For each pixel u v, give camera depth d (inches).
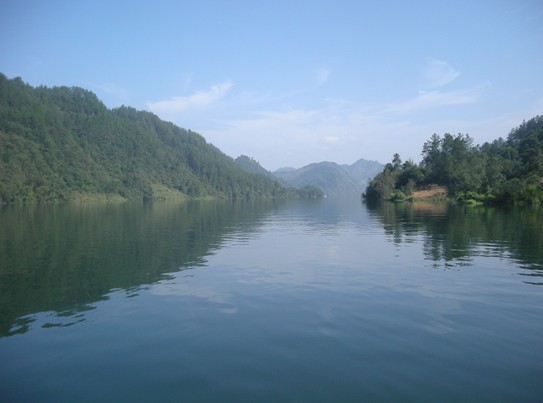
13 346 383.6
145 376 320.5
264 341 384.2
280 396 286.7
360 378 310.0
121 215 2421.3
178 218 2162.9
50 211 2913.4
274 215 2497.5
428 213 2335.1
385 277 643.5
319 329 413.4
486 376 310.3
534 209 2522.1
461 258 800.3
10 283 620.4
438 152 5462.6
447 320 434.9
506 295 529.7
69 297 542.0
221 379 312.7
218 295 548.7
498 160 4763.8
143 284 613.3
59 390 303.6
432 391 290.4
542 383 299.6
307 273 684.1
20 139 5615.2
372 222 1790.1
